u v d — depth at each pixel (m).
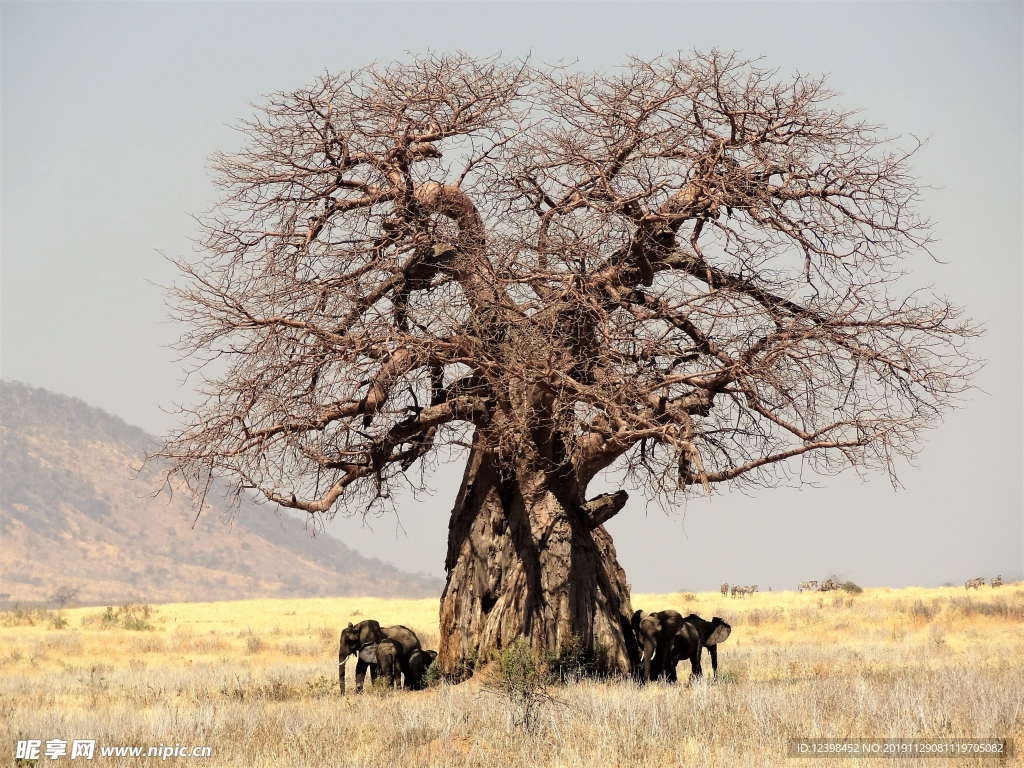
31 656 121.00
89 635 149.25
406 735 47.78
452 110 78.25
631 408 68.25
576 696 57.47
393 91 76.38
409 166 75.75
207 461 70.12
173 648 133.62
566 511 75.69
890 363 72.50
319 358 70.38
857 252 75.31
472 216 77.12
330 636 146.50
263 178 76.12
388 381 71.56
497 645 73.44
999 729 45.00
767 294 73.44
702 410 71.56
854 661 83.19
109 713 59.28
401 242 73.69
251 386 70.75
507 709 52.28
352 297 71.75
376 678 75.19
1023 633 114.25
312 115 76.69
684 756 42.06
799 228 73.38
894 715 47.59
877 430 69.19
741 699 53.09
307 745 45.84
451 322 70.56
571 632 73.69
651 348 67.69
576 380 70.88
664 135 73.62
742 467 70.69
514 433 71.25
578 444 73.88
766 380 67.19
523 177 77.69
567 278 68.69
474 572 76.56
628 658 76.19
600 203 71.75
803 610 150.88
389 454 74.44
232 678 87.69
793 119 74.44
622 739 44.41
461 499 79.31
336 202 76.44
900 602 153.00
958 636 115.50
